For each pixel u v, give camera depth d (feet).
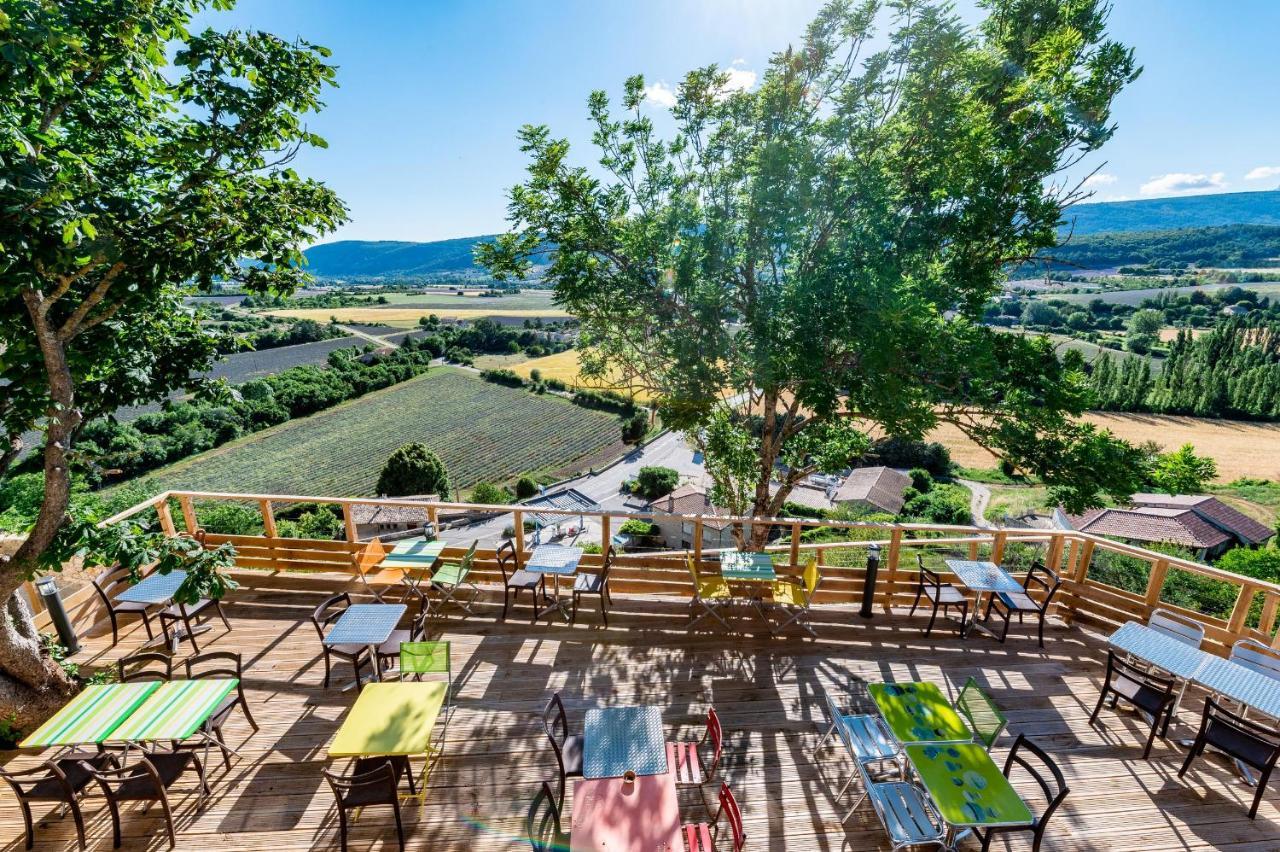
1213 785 15.72
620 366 35.14
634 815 11.68
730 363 29.84
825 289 25.63
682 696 18.94
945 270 28.02
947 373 24.17
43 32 10.94
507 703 18.56
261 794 15.21
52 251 12.29
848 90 25.36
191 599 16.96
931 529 23.29
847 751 15.85
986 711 14.29
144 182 16.87
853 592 24.47
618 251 30.66
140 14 13.64
